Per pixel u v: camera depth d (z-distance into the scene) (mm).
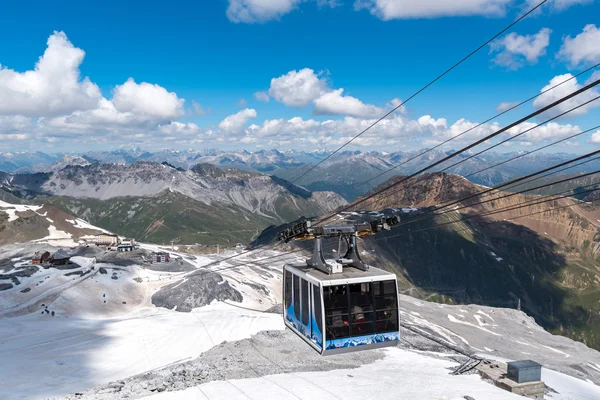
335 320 22125
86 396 36406
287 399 31078
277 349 65500
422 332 104500
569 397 42125
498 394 35625
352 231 25453
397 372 47000
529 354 117938
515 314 168500
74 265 193125
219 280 181375
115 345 93812
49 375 71438
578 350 130500
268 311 142250
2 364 75125
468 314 162250
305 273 24266
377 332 22719
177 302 155250
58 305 139500
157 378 43406
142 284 176625
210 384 36094
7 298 141125
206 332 103750
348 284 22438
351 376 42031
